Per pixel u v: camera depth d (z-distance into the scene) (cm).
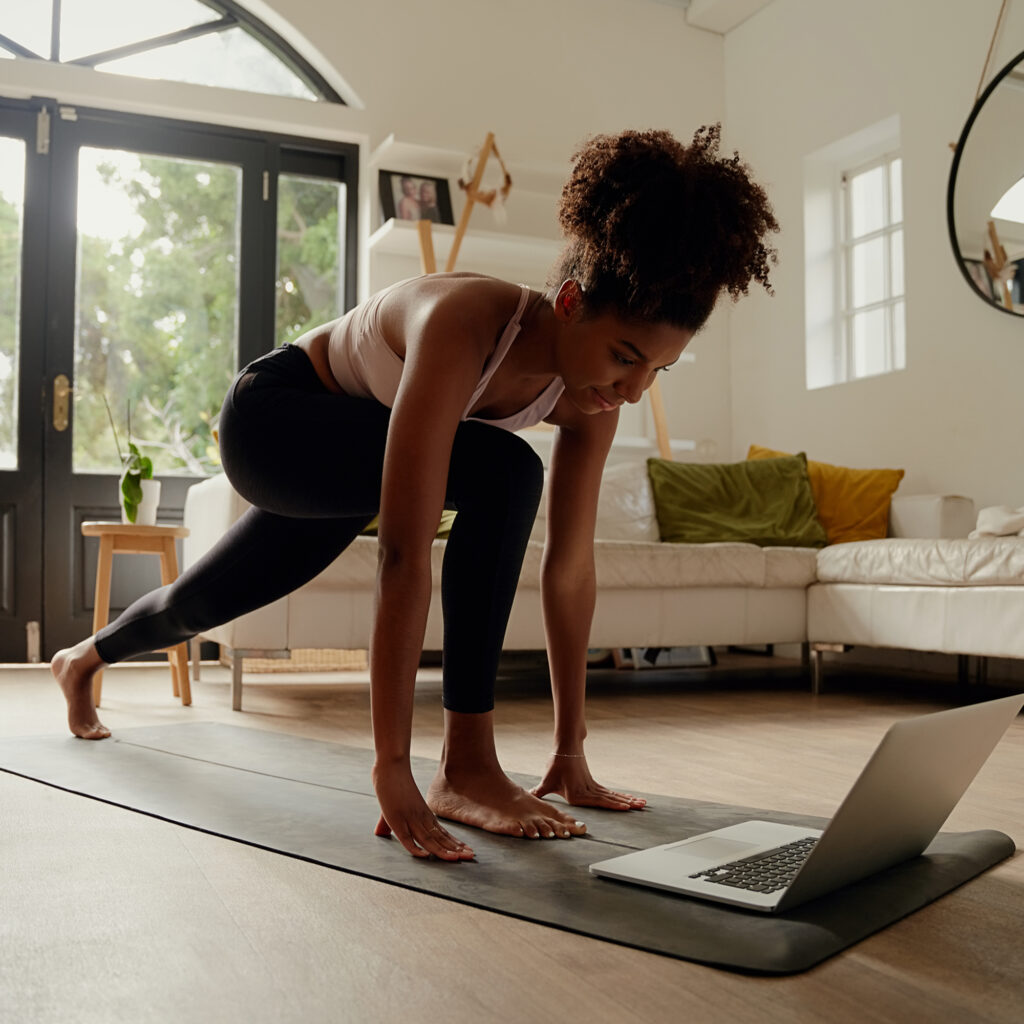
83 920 101
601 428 154
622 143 120
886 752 96
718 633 351
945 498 388
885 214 482
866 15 466
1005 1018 78
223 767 189
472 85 502
